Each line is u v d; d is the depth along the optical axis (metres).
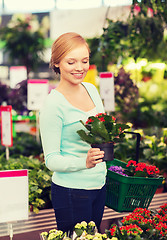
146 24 4.67
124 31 5.48
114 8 6.56
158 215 2.17
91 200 1.94
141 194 2.37
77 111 1.91
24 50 11.23
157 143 4.66
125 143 4.60
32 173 3.76
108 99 4.55
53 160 1.82
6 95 6.87
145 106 6.94
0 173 1.83
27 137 6.35
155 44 4.80
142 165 2.38
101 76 4.59
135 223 2.05
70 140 1.92
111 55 5.54
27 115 6.88
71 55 1.86
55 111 1.85
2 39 11.52
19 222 3.04
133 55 5.12
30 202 3.40
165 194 3.73
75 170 1.82
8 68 12.15
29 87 5.74
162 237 1.94
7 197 1.84
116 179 2.36
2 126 4.34
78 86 2.01
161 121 6.19
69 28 13.10
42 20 13.37
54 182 1.97
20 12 13.35
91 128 1.83
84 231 1.82
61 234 1.87
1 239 2.74
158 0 4.39
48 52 12.49
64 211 1.94
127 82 5.50
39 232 2.85
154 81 7.21
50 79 10.34
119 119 5.66
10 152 5.68
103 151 1.79
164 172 4.35
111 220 3.05
